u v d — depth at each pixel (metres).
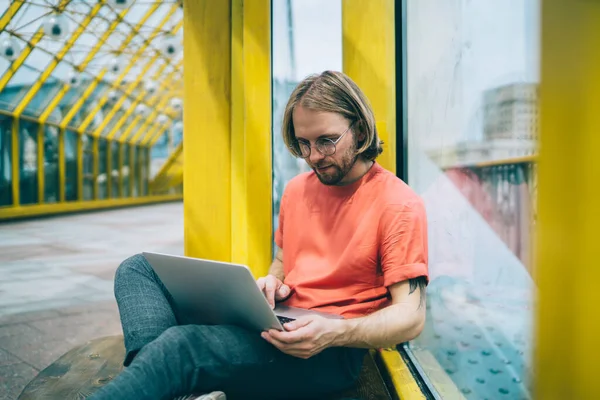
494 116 1.35
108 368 1.58
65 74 12.21
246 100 2.45
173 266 1.21
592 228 0.40
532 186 1.17
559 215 0.42
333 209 1.38
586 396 0.41
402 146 2.11
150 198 22.47
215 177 2.54
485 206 1.46
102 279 4.84
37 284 4.62
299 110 1.27
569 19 0.40
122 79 14.27
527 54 1.14
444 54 1.77
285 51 2.42
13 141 13.20
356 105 1.26
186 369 1.06
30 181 14.02
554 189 0.42
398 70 2.07
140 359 1.02
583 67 0.39
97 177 18.02
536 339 0.44
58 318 3.46
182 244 7.61
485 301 1.49
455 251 1.73
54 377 1.51
